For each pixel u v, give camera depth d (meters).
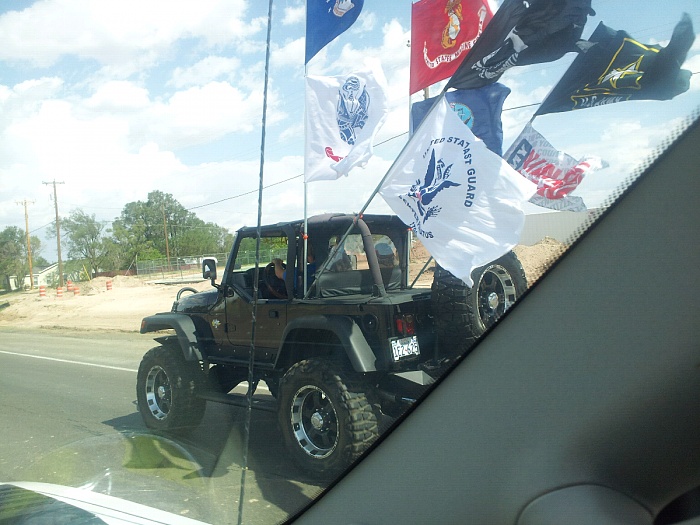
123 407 7.32
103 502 3.28
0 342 17.81
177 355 5.59
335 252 4.67
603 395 2.25
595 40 2.69
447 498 2.55
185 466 4.29
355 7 4.97
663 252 2.18
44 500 3.28
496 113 3.45
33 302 35.91
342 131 5.04
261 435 4.95
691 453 2.20
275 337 4.86
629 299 2.22
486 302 3.37
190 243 50.69
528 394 2.40
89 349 13.92
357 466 2.90
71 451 4.96
